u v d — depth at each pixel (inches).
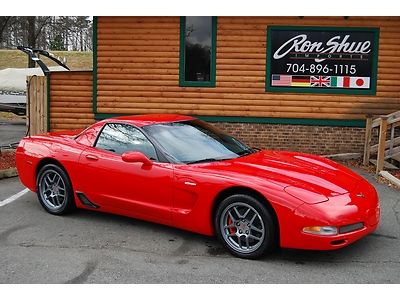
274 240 179.8
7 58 1551.4
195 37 457.1
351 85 446.6
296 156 227.1
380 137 348.5
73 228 226.1
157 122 230.4
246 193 183.6
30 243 204.7
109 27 463.8
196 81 461.1
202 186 192.7
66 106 491.5
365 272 171.6
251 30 448.5
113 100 471.2
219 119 460.4
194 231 199.9
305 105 451.2
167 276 167.8
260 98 454.6
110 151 228.2
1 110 831.7
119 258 185.8
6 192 304.8
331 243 170.2
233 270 173.3
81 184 235.3
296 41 445.4
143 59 463.2
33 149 258.5
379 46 440.1
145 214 214.1
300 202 173.2
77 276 168.2
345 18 438.6
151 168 208.5
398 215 247.9
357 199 183.3
